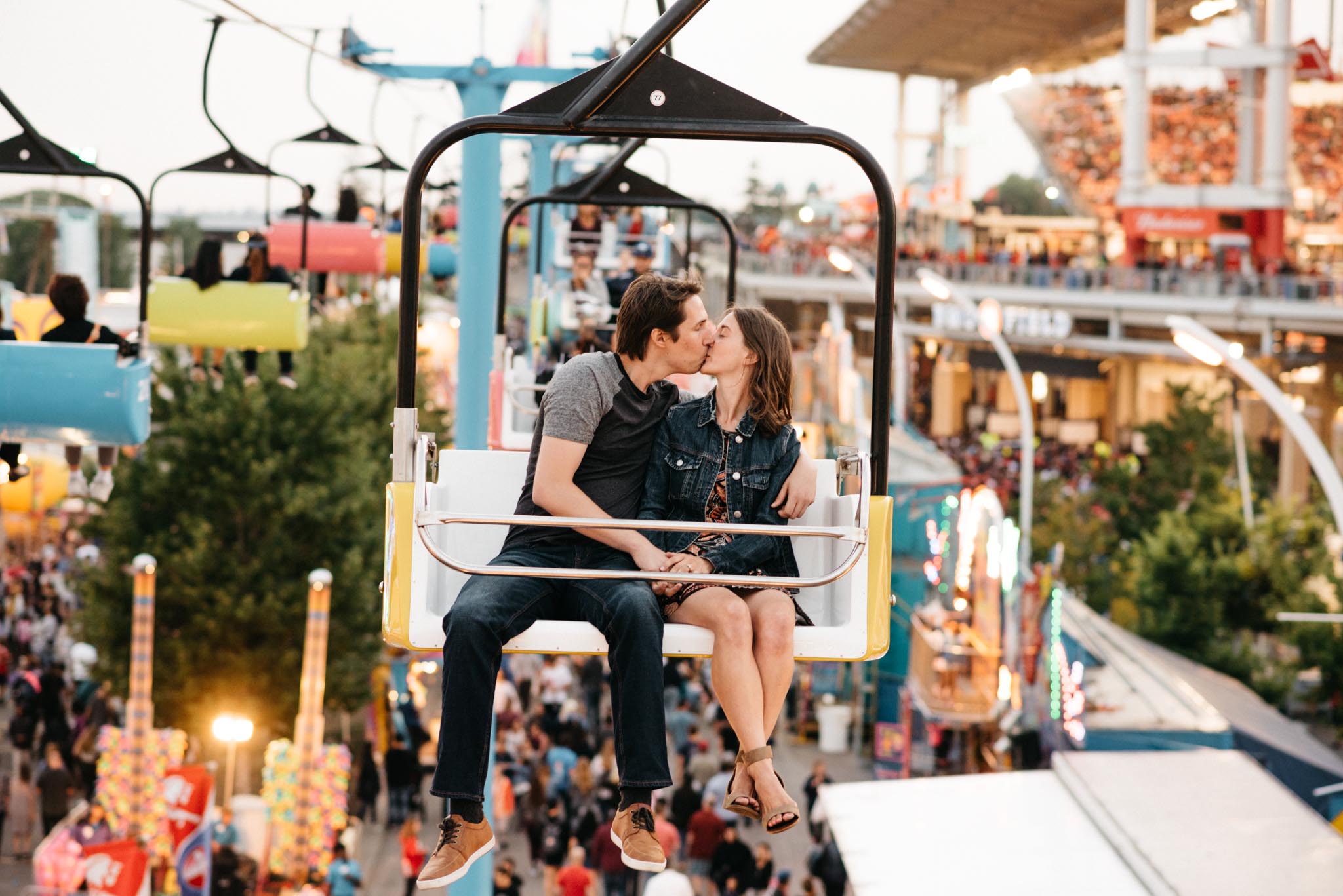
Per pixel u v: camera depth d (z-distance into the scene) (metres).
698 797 17.53
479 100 9.62
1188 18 62.06
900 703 23.77
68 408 6.55
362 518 21.59
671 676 24.66
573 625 3.50
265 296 9.97
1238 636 23.81
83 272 16.89
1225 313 45.19
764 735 3.54
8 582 28.48
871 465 3.48
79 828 13.62
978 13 68.38
